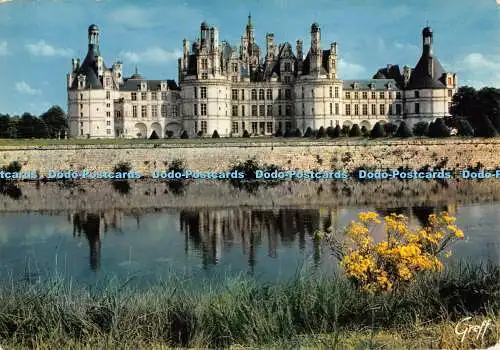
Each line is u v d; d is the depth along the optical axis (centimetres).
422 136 13612
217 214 8156
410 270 2870
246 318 2541
